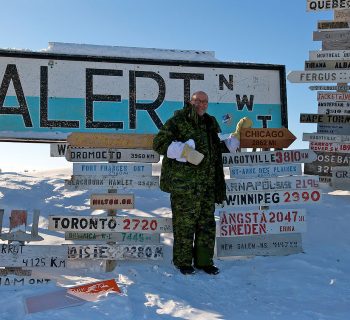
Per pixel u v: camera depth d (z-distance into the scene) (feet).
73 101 18.65
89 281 12.28
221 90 19.44
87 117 18.72
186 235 13.03
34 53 18.43
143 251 13.64
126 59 18.99
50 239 16.17
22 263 12.52
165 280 12.40
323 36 22.33
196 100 13.03
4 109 18.17
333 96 22.12
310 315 10.05
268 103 19.62
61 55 18.57
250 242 14.82
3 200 21.01
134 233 14.05
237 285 12.34
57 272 13.23
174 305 10.53
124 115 18.95
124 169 14.30
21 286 11.80
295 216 14.94
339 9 22.16
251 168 15.16
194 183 12.89
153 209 19.49
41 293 10.95
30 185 23.89
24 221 12.68
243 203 14.89
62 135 18.51
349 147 21.75
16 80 18.31
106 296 10.55
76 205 20.47
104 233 13.92
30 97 18.37
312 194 14.98
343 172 22.09
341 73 20.31
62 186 23.65
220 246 14.69
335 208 19.08
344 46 22.09
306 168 22.72
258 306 10.71
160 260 13.76
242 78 19.58
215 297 11.39
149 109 19.12
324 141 22.12
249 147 15.25
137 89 19.10
